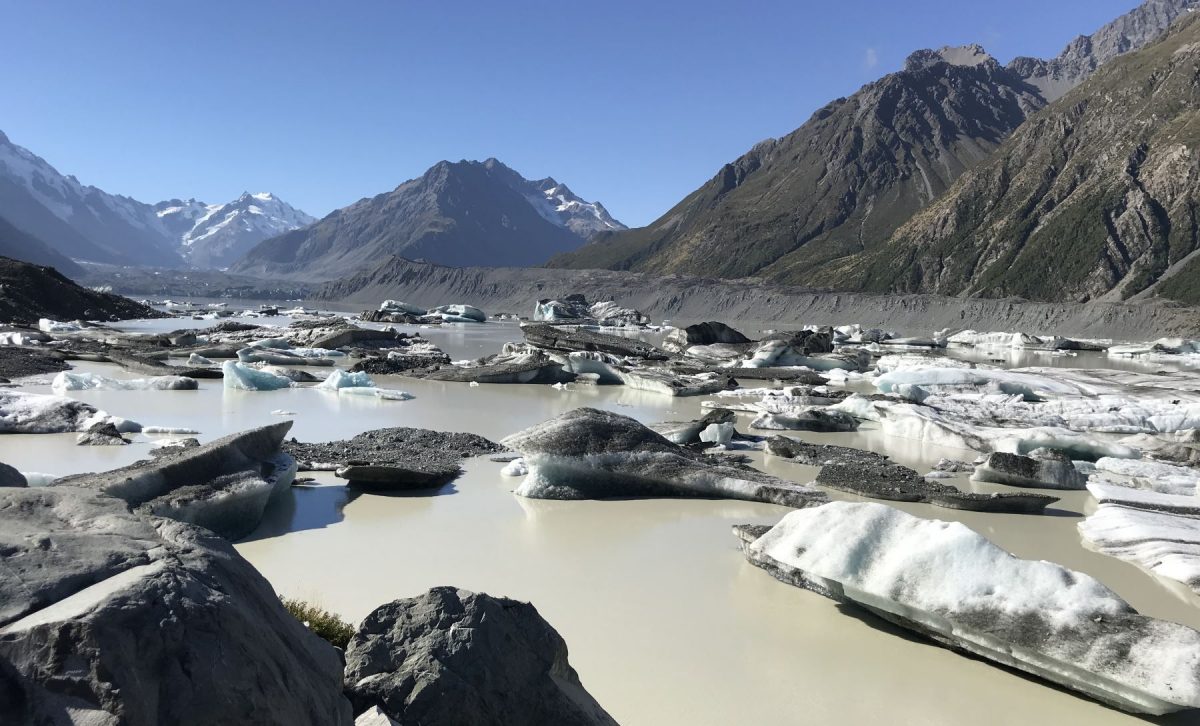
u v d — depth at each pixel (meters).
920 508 12.51
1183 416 20.56
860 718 6.06
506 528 10.96
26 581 3.10
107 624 2.91
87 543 3.46
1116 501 12.36
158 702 2.88
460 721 4.26
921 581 7.34
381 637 4.65
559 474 12.80
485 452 16.20
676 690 6.39
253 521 10.59
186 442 15.82
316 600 8.06
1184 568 9.32
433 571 9.13
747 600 8.34
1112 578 9.45
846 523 8.29
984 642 6.88
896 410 20.31
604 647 7.16
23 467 13.56
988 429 18.45
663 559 9.71
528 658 4.72
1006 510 12.41
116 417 18.25
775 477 13.52
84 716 2.69
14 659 2.79
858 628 7.66
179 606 3.16
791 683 6.56
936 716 6.11
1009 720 6.07
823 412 20.33
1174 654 5.93
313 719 3.38
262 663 3.29
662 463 12.98
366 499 12.31
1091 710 6.22
